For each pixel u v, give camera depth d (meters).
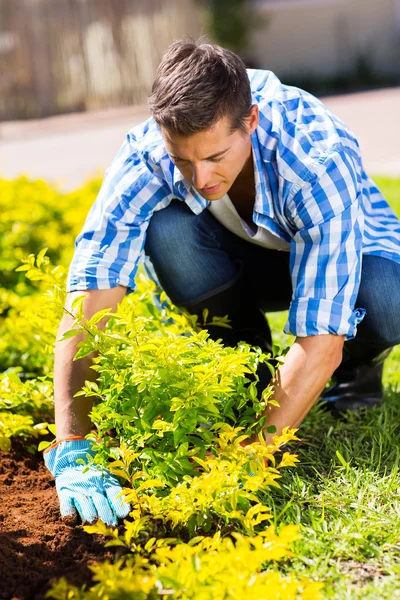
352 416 3.14
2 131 15.37
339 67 19.86
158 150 2.71
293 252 2.64
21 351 3.79
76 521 2.43
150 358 2.41
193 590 1.91
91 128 14.63
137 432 2.46
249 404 2.88
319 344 2.53
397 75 19.62
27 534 2.41
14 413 3.17
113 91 17.66
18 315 4.36
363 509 2.45
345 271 2.55
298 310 2.55
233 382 2.57
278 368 2.56
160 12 17.66
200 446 2.45
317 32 19.73
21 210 5.82
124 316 2.48
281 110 2.65
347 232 2.56
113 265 2.73
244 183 2.71
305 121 2.69
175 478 2.39
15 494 2.74
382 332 2.97
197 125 2.28
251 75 2.80
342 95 17.16
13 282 5.11
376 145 10.45
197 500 2.32
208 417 2.53
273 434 2.50
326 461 2.83
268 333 3.39
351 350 3.13
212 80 2.30
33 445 3.09
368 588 2.08
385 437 2.92
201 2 18.05
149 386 2.41
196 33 18.14
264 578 1.89
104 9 17.33
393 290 2.90
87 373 2.63
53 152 12.06
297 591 2.04
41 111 17.38
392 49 19.83
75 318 2.44
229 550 2.01
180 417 2.35
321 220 2.55
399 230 3.05
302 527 2.34
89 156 11.42
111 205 2.73
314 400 2.56
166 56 2.41
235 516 2.23
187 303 3.12
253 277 3.27
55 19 17.19
